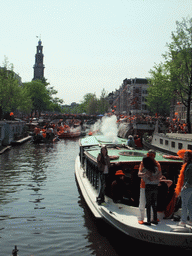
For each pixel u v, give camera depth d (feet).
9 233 28.45
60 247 25.14
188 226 22.11
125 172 28.12
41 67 598.34
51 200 40.27
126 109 350.43
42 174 58.80
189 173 21.63
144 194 22.68
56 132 176.14
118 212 25.32
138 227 21.66
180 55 102.53
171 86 105.09
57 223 31.14
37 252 24.22
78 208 36.60
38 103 306.35
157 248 21.35
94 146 44.60
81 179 43.98
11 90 184.65
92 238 26.84
